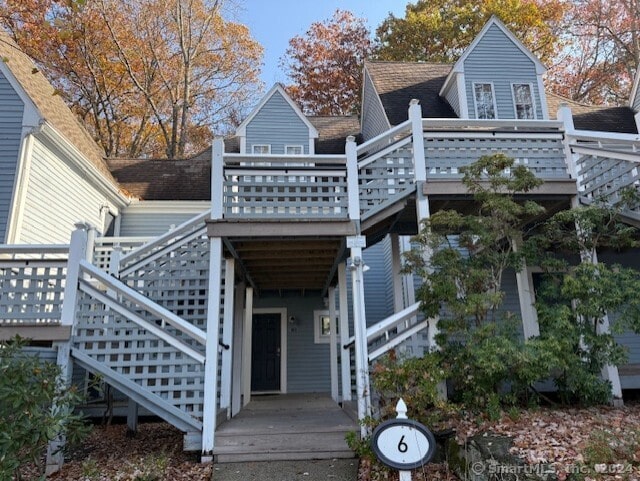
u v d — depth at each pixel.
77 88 19.66
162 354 5.73
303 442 5.53
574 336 5.66
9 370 4.17
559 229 6.51
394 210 6.83
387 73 12.95
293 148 12.03
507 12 19.88
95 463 5.13
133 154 21.05
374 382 5.24
